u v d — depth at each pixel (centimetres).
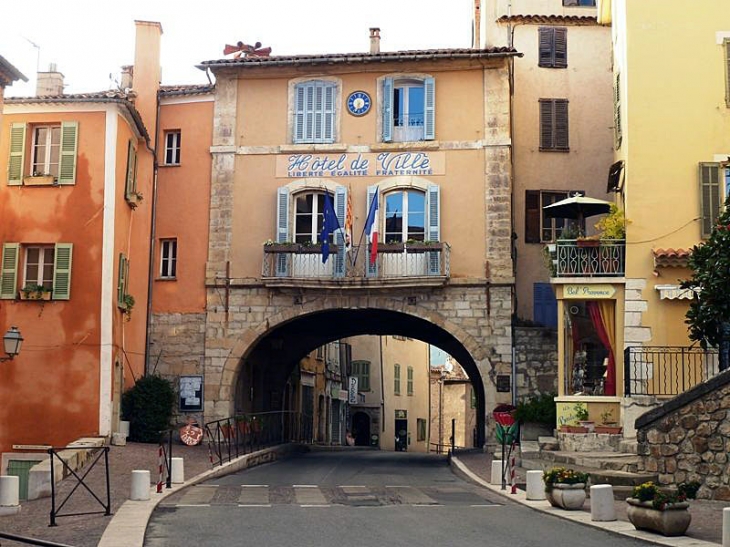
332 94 3011
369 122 2981
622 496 1695
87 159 2656
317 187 2966
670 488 1517
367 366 5759
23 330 2602
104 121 2667
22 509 1622
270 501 1734
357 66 2986
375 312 3138
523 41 3347
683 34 2500
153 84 3075
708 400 1670
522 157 3272
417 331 3525
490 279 2866
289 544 1233
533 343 2848
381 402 5712
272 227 2986
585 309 2634
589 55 3334
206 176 3038
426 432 6450
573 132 3294
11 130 2675
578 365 2548
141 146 3005
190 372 2972
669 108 2483
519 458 2353
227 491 1884
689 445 1695
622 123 2619
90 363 2581
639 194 2472
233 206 3009
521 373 2838
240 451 2728
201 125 3059
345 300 2922
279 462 2839
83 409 2566
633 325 2444
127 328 2814
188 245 3022
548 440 2466
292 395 4047
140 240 2958
